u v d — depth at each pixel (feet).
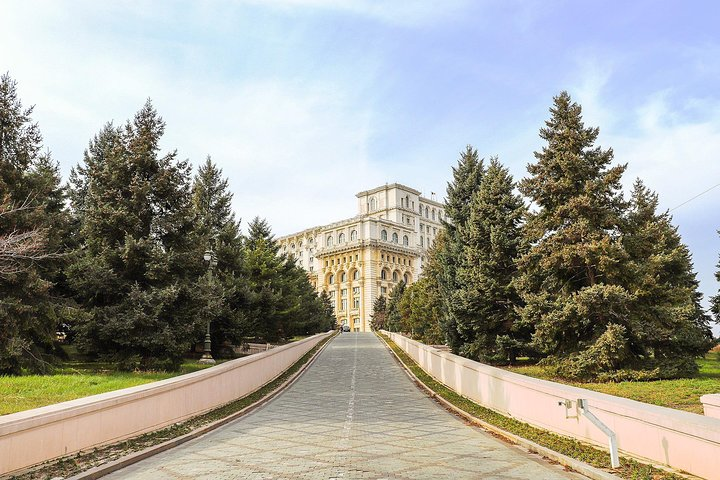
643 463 22.25
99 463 24.34
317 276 378.94
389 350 129.08
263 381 64.90
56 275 62.69
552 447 27.30
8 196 50.62
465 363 51.72
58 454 24.30
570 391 29.73
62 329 69.72
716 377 50.88
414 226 398.21
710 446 18.63
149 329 56.65
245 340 104.88
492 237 67.82
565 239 51.98
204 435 34.19
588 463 23.36
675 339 49.49
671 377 48.83
